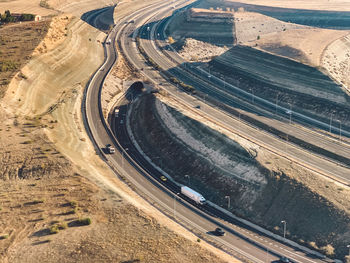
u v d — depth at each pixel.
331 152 126.00
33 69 152.00
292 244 92.88
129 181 113.94
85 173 103.94
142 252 76.94
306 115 152.12
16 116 125.19
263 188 106.94
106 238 80.31
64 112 139.00
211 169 117.69
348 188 105.75
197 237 89.50
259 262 84.50
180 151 127.25
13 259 74.00
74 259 74.31
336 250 89.81
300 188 104.31
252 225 99.81
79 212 88.00
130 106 160.38
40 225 83.19
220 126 139.50
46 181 98.75
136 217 87.94
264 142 131.62
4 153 106.81
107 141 132.50
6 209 87.69
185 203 106.75
